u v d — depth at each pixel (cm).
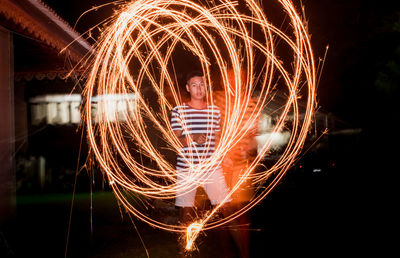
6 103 434
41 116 848
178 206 300
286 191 662
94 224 462
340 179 791
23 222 482
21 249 363
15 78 683
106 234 413
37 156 837
